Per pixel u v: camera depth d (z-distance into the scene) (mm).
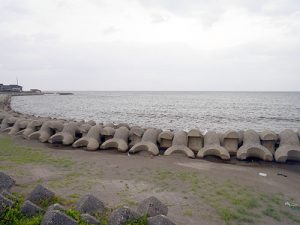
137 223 5379
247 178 10195
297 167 12031
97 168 10797
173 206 7469
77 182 9000
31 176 9414
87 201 6254
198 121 32312
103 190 8383
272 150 13781
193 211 7227
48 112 43750
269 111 47250
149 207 5895
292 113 43656
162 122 30828
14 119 20000
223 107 56844
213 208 7469
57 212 4969
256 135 14000
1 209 5430
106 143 14531
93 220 5441
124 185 8930
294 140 13344
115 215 5523
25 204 5637
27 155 12500
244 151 12953
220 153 12961
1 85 113625
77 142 14852
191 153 13164
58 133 15867
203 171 10828
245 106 60156
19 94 106562
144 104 66062
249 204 7809
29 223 5051
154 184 9141
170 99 98875
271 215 7234
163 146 14758
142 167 11117
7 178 7402
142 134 15172
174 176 10039
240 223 6750
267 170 11422
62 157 12398
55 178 9352
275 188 9258
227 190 8820
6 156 12125
